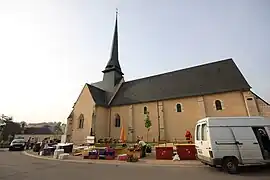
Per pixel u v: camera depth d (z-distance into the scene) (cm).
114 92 3262
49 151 1830
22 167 1020
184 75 2795
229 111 2075
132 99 2880
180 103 2427
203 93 2284
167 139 2358
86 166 1070
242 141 884
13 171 890
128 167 1030
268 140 962
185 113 2345
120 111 2897
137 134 2602
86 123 2834
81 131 2848
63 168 991
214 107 2184
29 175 789
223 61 2581
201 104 2248
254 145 879
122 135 2317
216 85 2291
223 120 933
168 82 2839
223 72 2419
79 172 870
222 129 912
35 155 1795
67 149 1897
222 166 863
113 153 1480
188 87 2519
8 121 5709
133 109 2781
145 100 2697
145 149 1606
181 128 2311
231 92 2122
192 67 2844
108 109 3031
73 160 1382
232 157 862
